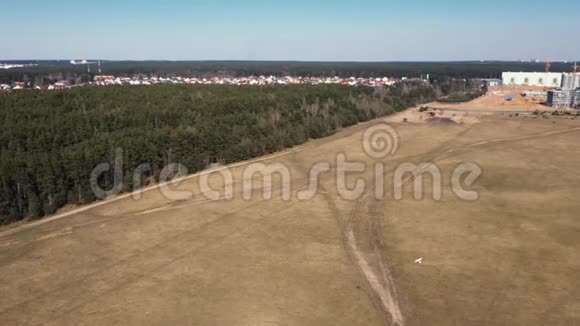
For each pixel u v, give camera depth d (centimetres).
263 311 4859
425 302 5019
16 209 7662
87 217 7750
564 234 6662
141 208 8119
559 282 5350
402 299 5088
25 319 4788
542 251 6147
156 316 4791
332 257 6097
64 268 5881
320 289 5294
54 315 4850
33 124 10125
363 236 6781
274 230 7000
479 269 5703
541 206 7838
